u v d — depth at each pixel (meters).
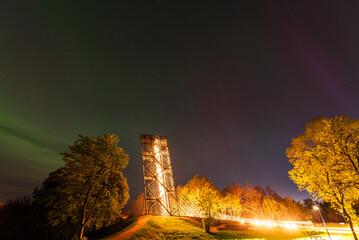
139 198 48.00
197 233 27.27
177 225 29.62
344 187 21.02
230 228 33.31
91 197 22.86
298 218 60.06
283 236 33.06
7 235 23.59
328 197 22.20
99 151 23.00
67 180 21.62
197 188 43.53
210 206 31.12
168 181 42.72
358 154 20.53
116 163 24.33
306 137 24.42
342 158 21.31
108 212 24.34
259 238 29.70
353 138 20.95
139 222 27.72
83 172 21.89
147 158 43.03
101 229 31.72
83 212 21.23
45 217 26.88
